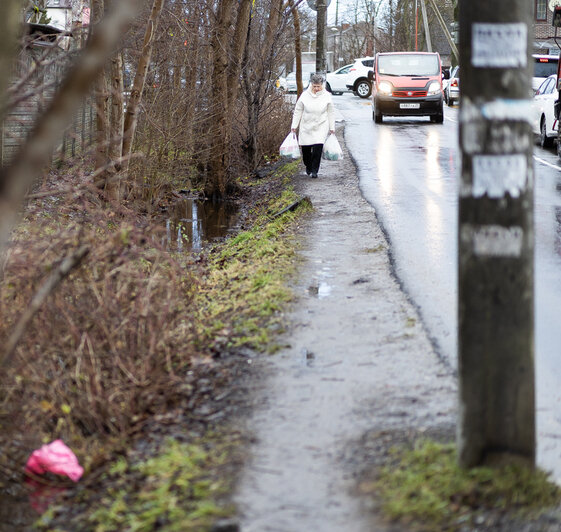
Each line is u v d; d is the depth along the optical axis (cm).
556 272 802
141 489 379
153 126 1377
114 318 485
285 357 543
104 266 504
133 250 512
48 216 743
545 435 432
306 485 369
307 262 836
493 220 347
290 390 484
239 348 563
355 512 345
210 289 756
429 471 370
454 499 352
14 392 454
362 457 395
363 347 561
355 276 773
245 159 1845
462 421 366
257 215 1334
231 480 374
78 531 358
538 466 378
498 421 362
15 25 202
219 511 345
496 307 354
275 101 2036
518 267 351
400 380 498
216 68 1541
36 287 473
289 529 333
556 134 1859
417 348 556
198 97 1555
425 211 1151
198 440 423
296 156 1516
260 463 391
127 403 456
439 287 735
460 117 351
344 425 433
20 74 600
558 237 962
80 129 1333
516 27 340
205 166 1595
